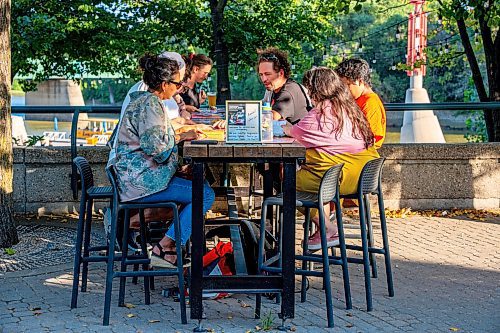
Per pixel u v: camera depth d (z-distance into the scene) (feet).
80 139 84.17
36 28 58.44
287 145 15.93
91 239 24.84
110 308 17.83
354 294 19.38
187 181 17.39
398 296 19.30
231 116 16.12
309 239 19.39
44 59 65.41
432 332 16.55
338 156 18.34
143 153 17.08
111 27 61.93
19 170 28.22
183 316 16.71
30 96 116.78
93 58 64.75
